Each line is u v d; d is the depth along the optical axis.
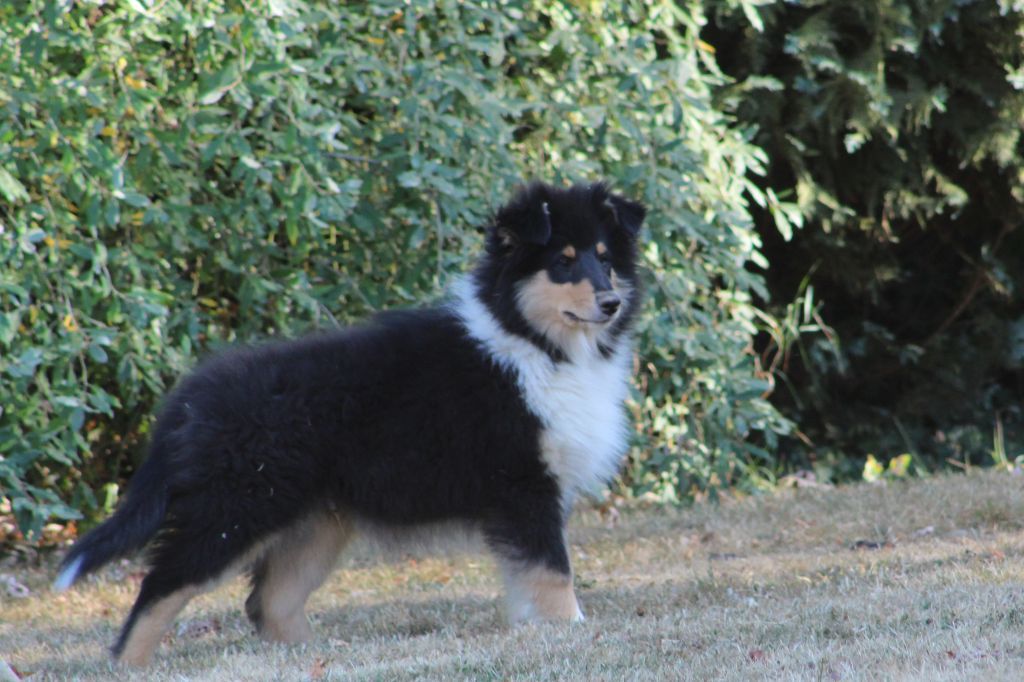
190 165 10.96
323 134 10.38
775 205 13.35
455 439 7.59
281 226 12.09
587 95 12.35
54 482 12.42
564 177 11.66
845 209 15.37
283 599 7.93
